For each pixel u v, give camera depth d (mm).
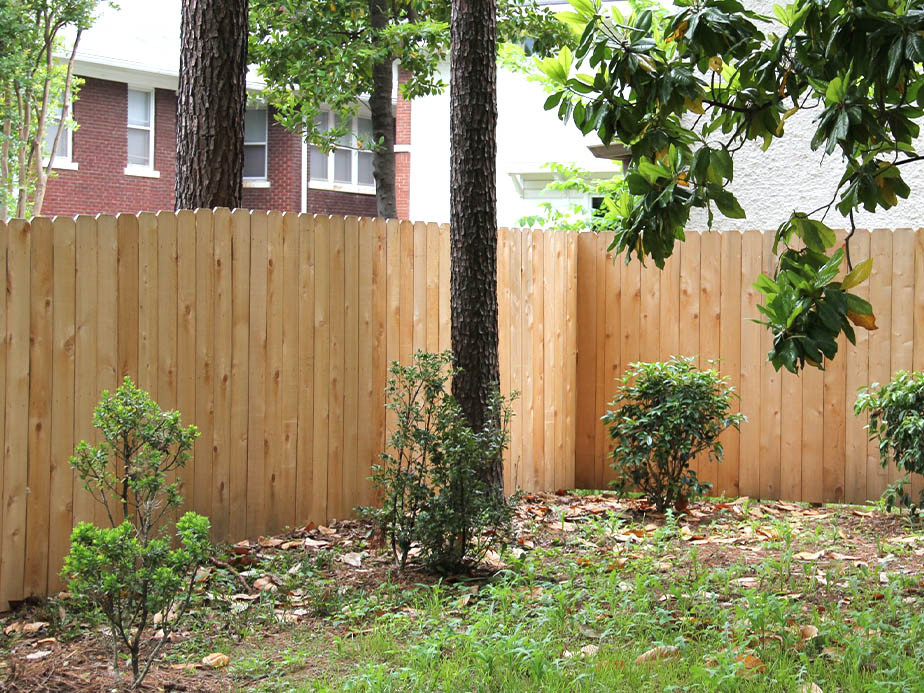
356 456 7668
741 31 4266
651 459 8203
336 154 25109
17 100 18953
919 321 8555
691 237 9188
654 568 6211
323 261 7340
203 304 6547
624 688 4238
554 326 9281
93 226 5879
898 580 5676
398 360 7961
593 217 14133
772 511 8367
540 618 4953
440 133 21156
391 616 5152
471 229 7340
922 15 3664
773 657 4543
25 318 5539
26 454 5551
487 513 6082
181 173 7422
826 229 4645
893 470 8641
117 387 6016
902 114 4184
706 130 4770
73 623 5203
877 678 4199
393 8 15844
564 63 4613
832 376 8797
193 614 5328
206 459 6582
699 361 9211
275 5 15250
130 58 21969
